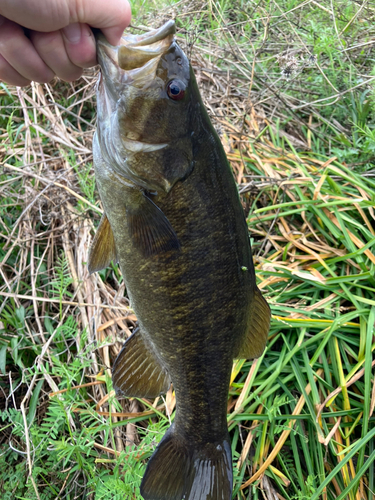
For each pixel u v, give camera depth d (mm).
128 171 302
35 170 625
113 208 316
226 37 715
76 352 519
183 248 307
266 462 416
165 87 288
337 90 645
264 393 445
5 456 456
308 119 736
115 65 285
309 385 462
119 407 433
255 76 684
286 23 743
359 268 530
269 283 524
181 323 328
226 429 370
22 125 633
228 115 712
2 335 500
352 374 456
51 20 267
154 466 350
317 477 430
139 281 326
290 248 568
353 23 737
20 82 329
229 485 352
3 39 284
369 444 449
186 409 361
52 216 567
